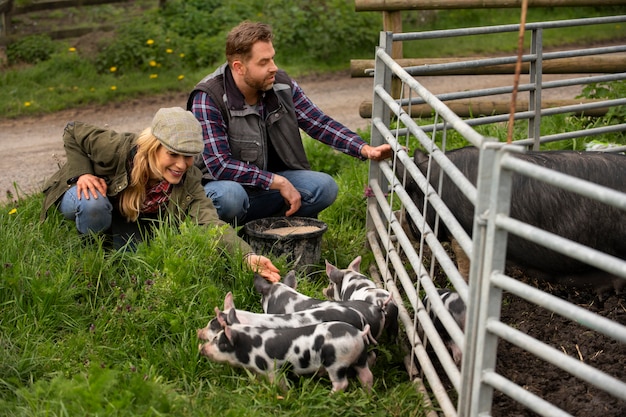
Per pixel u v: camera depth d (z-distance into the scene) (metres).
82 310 4.25
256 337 3.67
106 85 10.88
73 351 3.90
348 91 10.76
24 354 3.82
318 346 3.61
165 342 4.02
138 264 4.48
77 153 4.73
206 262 4.40
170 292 4.17
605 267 2.59
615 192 2.52
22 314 4.17
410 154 6.43
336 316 3.86
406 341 4.24
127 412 3.23
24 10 12.67
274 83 5.08
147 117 9.79
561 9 15.02
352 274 4.37
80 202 4.61
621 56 6.98
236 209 4.95
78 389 3.28
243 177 4.94
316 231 4.84
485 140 2.91
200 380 3.76
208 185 4.97
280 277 4.49
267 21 12.35
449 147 6.75
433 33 5.21
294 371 3.71
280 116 5.10
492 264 2.93
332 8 12.55
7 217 5.13
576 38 13.68
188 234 4.46
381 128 5.04
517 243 4.50
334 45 12.24
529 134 5.83
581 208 4.29
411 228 5.05
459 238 3.29
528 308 4.64
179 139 4.31
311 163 6.95
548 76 10.95
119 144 4.64
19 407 3.40
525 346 2.87
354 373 3.80
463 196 4.55
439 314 3.53
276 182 4.94
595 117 7.16
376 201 5.32
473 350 3.09
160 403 3.33
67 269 4.38
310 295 4.58
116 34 11.84
